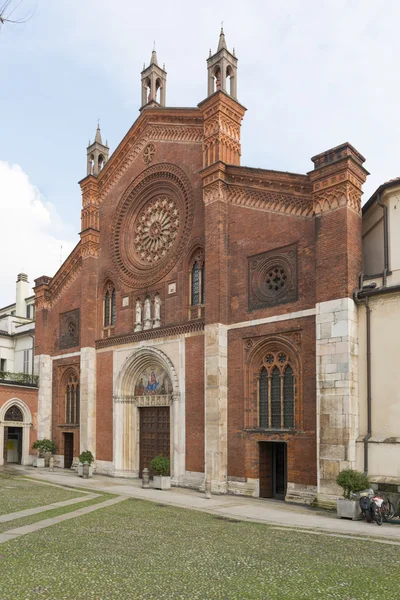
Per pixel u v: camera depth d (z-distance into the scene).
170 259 30.91
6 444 41.44
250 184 26.73
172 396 29.03
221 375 25.92
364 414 21.12
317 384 21.80
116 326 34.16
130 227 34.81
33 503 21.61
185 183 30.80
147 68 35.88
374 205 23.28
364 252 24.16
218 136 28.16
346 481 19.25
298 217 24.61
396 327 20.89
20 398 39.91
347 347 21.12
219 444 25.19
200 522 18.06
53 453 38.50
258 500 23.41
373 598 10.08
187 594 10.28
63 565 12.28
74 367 38.06
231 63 29.59
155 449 31.11
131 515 19.20
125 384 32.78
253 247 26.25
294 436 23.11
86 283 36.12
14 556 12.97
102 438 33.62
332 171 22.55
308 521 18.34
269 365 24.91
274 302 24.91
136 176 34.59
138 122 34.44
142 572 11.81
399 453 19.75
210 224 27.61
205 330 26.88
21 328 52.47
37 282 41.84
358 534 16.12
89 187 37.12
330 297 21.97
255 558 13.13
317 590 10.55
